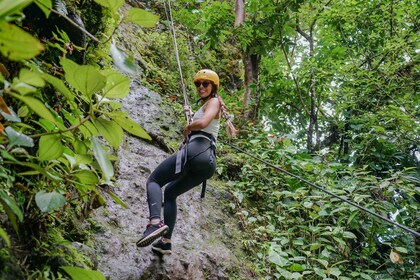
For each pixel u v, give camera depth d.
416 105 6.07
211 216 4.21
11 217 1.46
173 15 7.23
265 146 5.62
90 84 1.43
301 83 6.77
